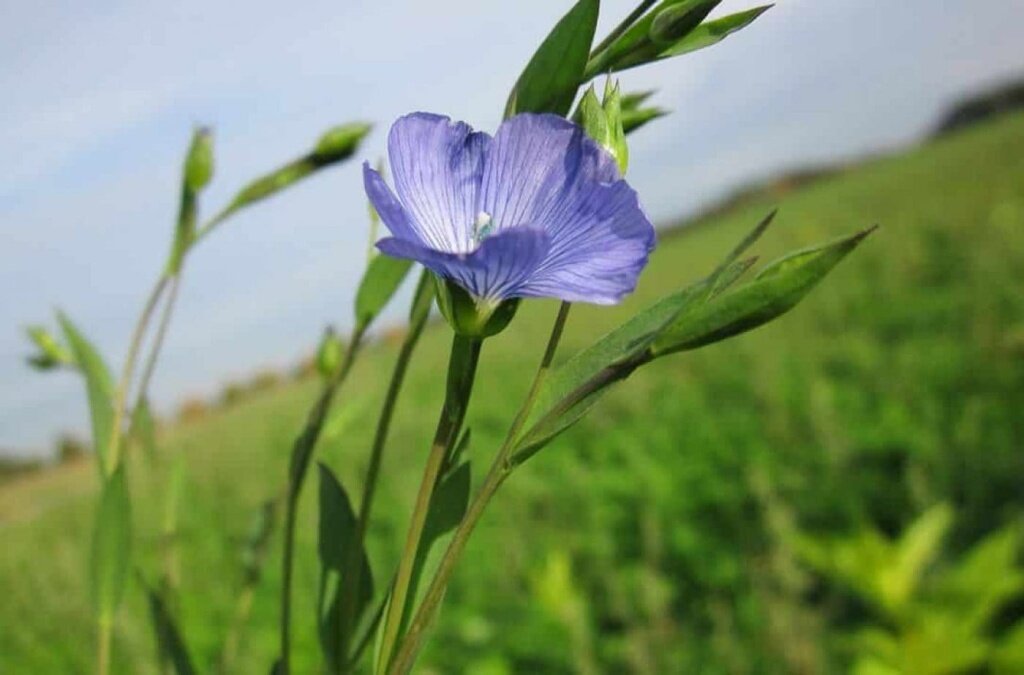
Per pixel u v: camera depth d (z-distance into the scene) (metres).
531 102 0.08
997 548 0.20
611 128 0.08
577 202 0.08
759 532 0.33
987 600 0.19
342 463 0.65
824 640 0.25
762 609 0.26
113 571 0.10
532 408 0.08
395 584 0.08
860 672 0.20
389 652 0.08
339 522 0.09
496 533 0.40
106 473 0.11
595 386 0.07
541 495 0.43
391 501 0.52
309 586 0.41
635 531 0.37
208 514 0.63
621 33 0.08
